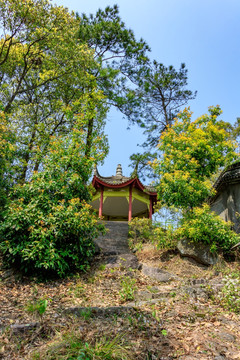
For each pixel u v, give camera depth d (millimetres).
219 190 12766
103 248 10328
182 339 3859
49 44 13867
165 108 22672
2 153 10000
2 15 12008
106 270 8289
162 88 22172
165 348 3590
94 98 14445
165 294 6062
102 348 3387
